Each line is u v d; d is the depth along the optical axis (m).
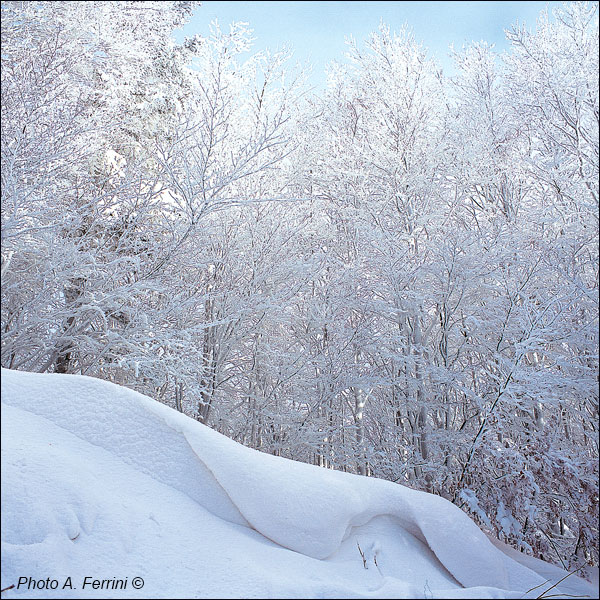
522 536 5.80
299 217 9.88
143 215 8.22
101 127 8.09
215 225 8.41
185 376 7.21
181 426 4.23
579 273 7.62
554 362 6.90
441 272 8.25
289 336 10.46
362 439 9.17
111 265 7.59
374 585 3.54
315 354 9.40
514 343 7.39
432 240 8.67
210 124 7.98
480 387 7.95
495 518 6.25
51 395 4.33
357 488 4.35
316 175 9.95
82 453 3.98
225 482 3.98
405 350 8.62
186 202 7.87
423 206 9.17
